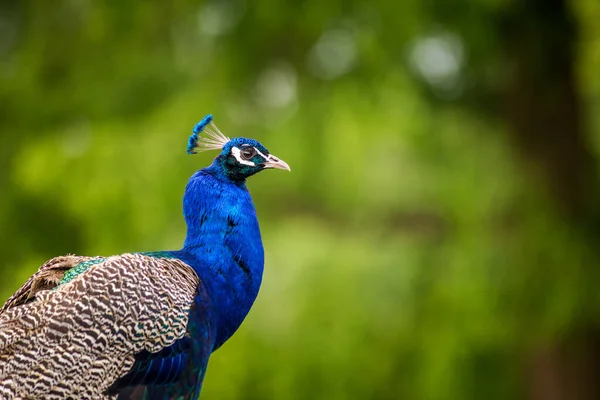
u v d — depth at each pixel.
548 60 14.23
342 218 14.03
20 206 14.18
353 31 13.09
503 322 13.72
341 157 12.47
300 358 13.74
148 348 6.56
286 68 13.48
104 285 6.57
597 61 14.28
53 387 6.23
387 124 12.56
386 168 13.24
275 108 13.32
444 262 13.67
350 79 12.95
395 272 13.51
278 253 13.37
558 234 13.62
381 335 13.92
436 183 13.28
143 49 13.87
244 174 7.69
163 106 13.22
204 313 6.96
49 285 6.79
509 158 13.81
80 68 14.15
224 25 13.57
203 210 7.43
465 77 14.12
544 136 14.50
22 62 14.52
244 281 7.39
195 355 6.83
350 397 13.88
